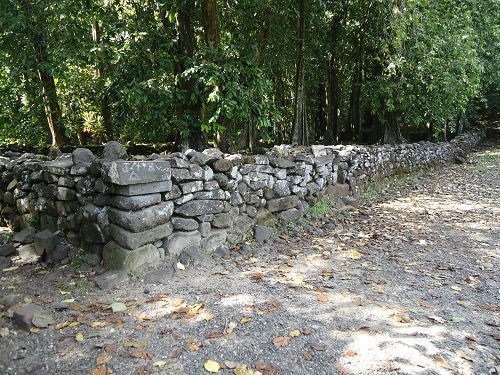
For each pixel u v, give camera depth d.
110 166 3.12
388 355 2.28
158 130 6.54
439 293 3.21
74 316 2.63
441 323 2.69
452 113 11.22
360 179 7.23
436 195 7.58
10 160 4.62
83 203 3.53
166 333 2.46
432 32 8.62
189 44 6.16
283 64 9.16
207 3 5.65
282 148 5.25
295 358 2.24
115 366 2.12
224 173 4.09
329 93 11.99
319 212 5.49
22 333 2.40
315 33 10.37
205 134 6.15
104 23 5.93
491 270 3.76
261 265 3.73
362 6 9.88
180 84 5.92
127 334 2.43
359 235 4.84
